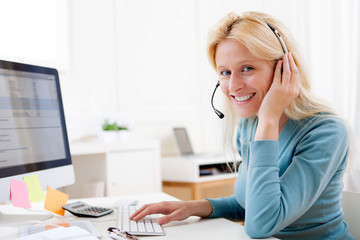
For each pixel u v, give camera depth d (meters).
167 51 2.96
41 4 2.32
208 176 2.51
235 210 1.18
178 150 2.90
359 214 1.12
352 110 2.45
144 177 2.34
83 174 2.29
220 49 1.04
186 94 3.05
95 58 2.61
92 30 2.60
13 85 1.11
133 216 1.04
